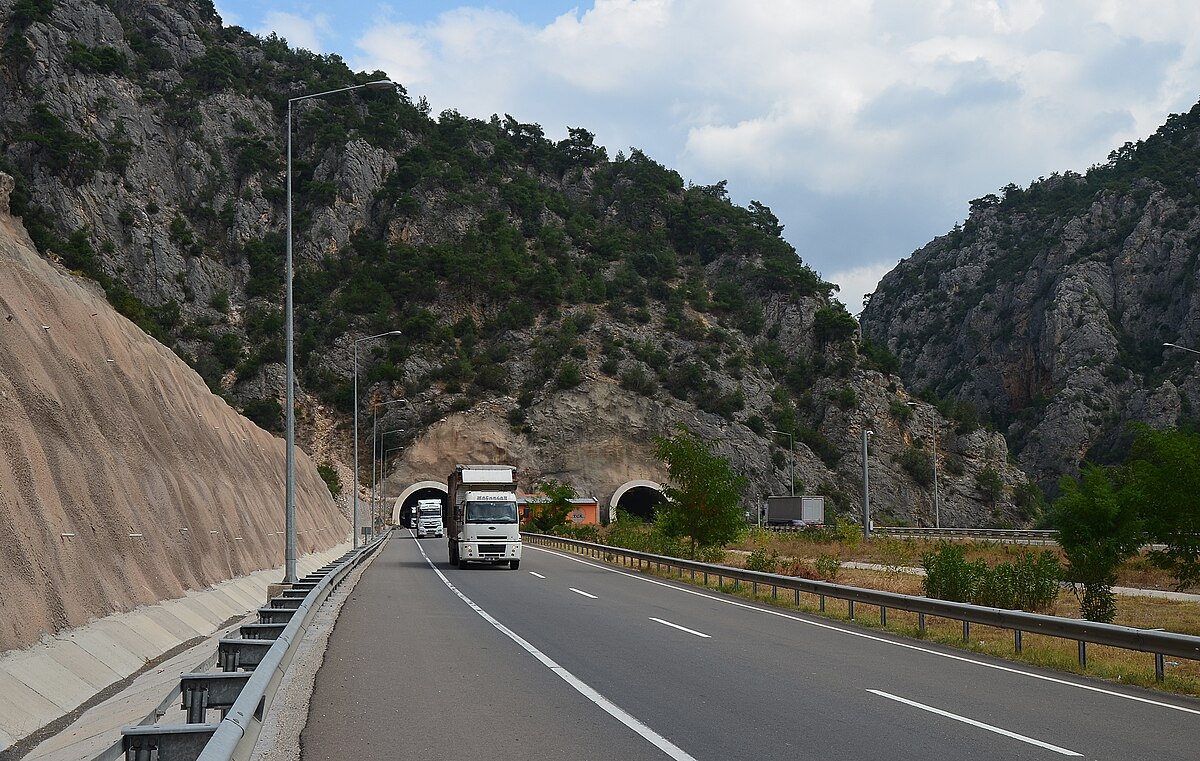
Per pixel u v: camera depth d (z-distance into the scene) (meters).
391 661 13.86
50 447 19.16
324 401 129.25
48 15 135.75
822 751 8.39
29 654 12.47
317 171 156.75
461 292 146.12
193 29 165.50
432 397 129.12
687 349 143.25
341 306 138.75
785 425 133.88
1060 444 146.00
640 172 196.38
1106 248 167.88
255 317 133.12
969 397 177.12
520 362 136.75
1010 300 180.12
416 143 176.38
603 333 142.12
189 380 45.66
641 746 8.54
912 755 8.28
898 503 127.06
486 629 17.94
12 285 24.30
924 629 18.33
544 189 184.88
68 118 128.62
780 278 164.75
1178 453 23.69
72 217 121.00
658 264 163.75
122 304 104.94
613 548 42.78
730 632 17.98
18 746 9.87
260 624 13.12
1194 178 167.38
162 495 25.45
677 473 40.72
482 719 9.73
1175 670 15.08
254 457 48.94
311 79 171.38
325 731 9.15
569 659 14.09
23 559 14.23
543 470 121.69
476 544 37.28
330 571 25.05
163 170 138.75
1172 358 147.25
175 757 6.74
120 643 15.36
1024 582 22.95
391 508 115.50
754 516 120.69
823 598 22.73
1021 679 13.06
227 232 139.88
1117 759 8.27
